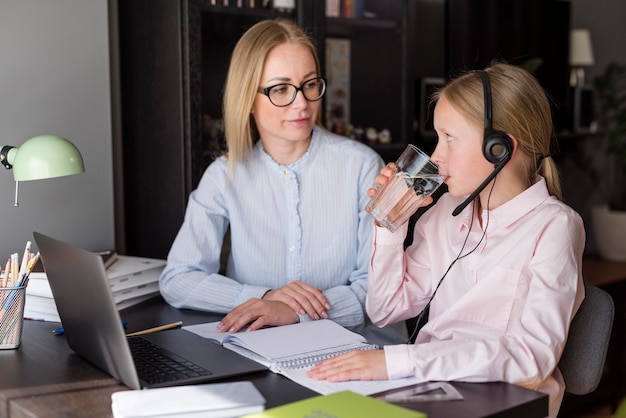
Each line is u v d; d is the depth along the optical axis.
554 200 1.62
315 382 1.42
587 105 4.58
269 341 1.63
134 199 2.79
